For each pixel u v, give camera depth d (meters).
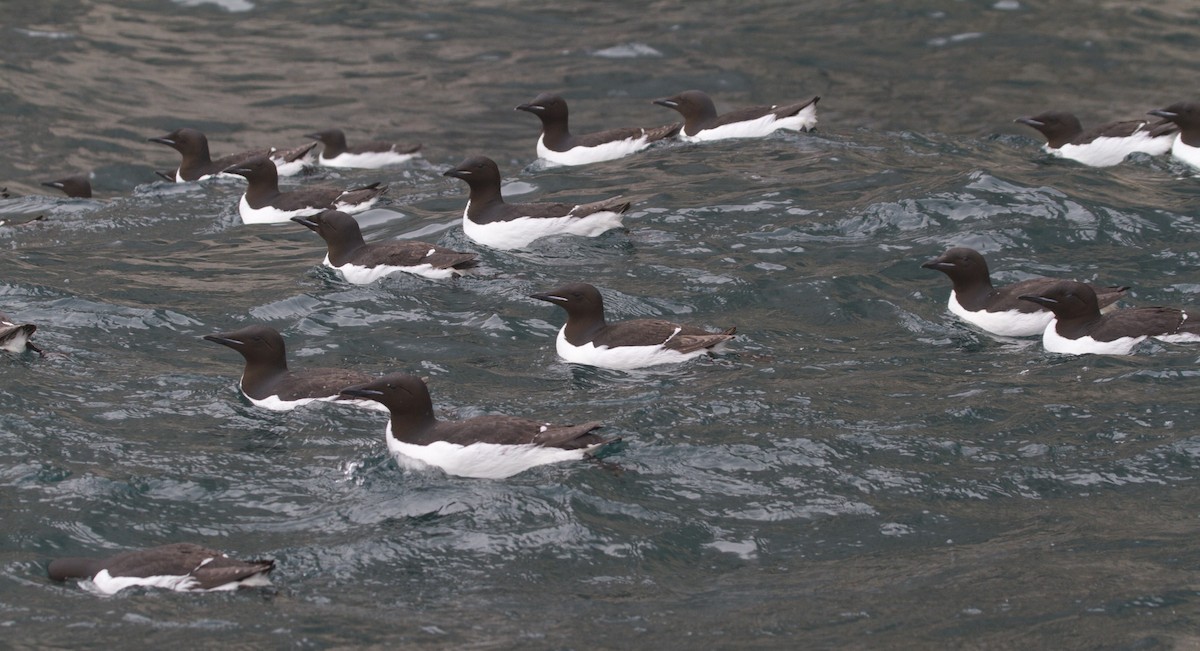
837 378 14.76
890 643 9.76
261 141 28.94
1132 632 9.82
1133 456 12.73
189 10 37.09
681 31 35.66
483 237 20.02
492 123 29.98
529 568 11.02
